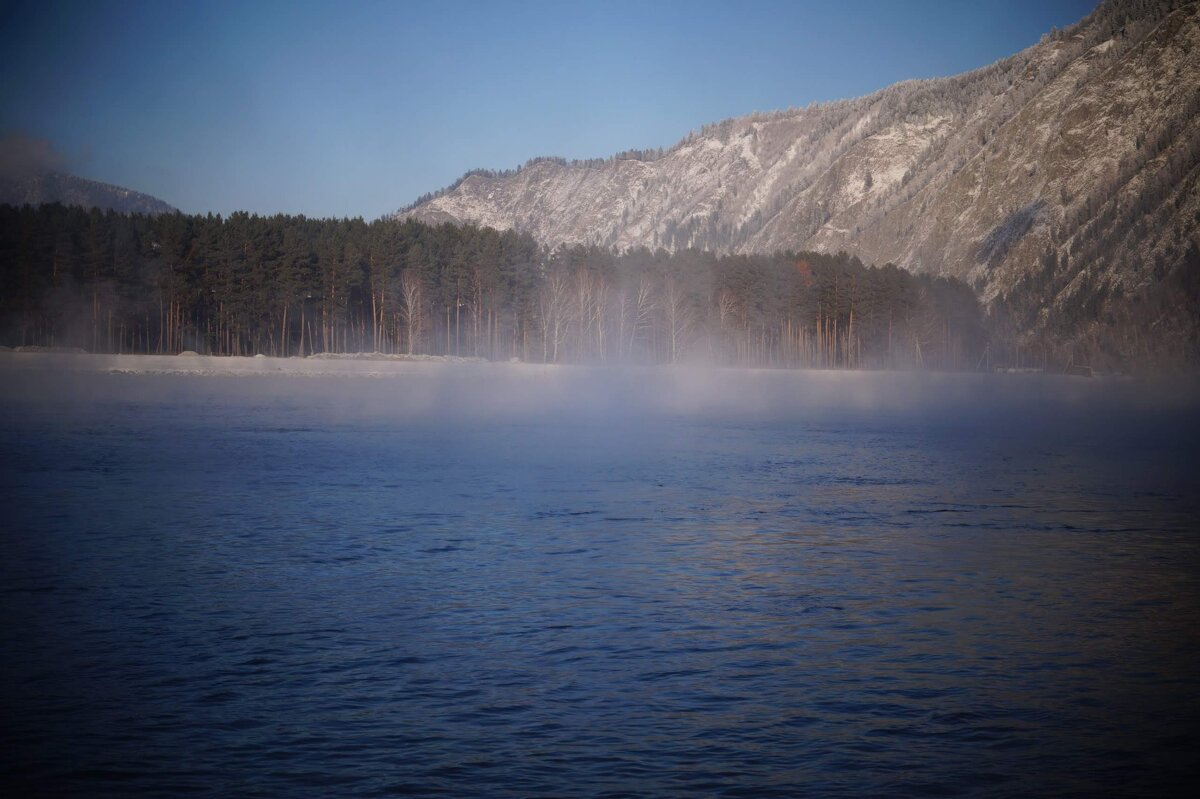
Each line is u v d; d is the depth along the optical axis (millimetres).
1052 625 18750
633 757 12656
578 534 27812
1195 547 26531
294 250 146125
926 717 14078
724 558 24672
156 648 16859
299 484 37344
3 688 14891
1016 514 32125
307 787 11773
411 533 27672
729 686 15227
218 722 13672
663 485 38375
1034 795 11750
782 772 12273
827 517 31219
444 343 159750
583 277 163375
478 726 13594
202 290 145625
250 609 19406
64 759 12484
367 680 15367
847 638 17812
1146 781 12133
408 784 11852
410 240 159750
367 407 81188
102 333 143875
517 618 18875
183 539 26516
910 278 189750
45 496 33812
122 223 144875
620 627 18344
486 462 45312
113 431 57375
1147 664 16469
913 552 25656
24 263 136625
